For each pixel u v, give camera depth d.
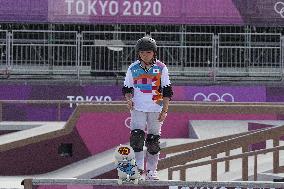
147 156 23.11
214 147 32.81
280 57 74.56
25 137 49.59
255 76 75.56
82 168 47.28
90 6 74.94
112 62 75.12
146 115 22.72
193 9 75.12
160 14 75.19
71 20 74.88
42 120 69.50
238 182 22.86
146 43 22.11
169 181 22.66
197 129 53.78
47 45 74.38
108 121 51.56
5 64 75.69
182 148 41.94
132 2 75.00
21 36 76.75
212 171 36.12
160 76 22.41
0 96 71.31
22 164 49.28
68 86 71.56
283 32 78.38
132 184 22.61
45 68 75.75
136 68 22.44
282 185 22.75
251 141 33.00
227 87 72.00
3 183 43.62
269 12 75.19
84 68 75.19
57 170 49.94
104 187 22.95
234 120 56.72
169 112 53.97
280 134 33.22
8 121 63.62
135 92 22.52
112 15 75.00
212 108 52.75
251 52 76.38
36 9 74.56
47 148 49.75
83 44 76.56
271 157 45.03
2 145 48.84
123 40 77.00
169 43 77.50
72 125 50.66
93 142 51.25
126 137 51.69
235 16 75.19
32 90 71.62
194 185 22.70
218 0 75.12
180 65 75.88
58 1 74.69
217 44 76.38
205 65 75.81
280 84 73.38
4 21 74.19
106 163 45.22
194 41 78.38
